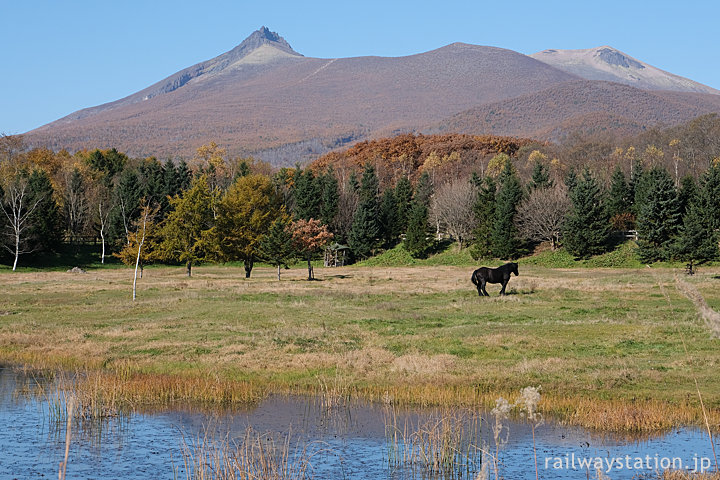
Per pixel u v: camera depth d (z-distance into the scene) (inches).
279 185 5408.5
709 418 776.3
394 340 1261.1
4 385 973.2
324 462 644.7
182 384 938.1
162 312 1689.2
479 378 973.2
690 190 3444.9
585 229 3602.4
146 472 617.6
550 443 706.8
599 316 1486.2
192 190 3309.5
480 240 3983.8
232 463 605.9
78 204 4606.3
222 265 4394.7
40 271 3818.9
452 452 649.0
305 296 1985.7
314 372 1037.2
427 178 5388.8
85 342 1300.4
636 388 912.9
